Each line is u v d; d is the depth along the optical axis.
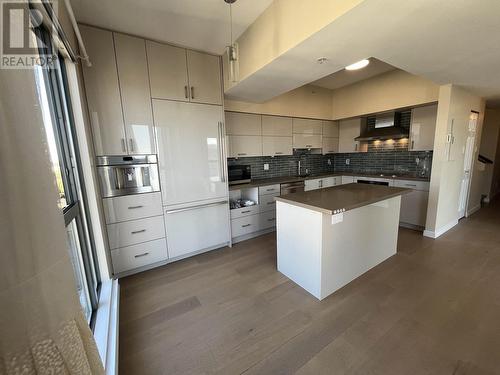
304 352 1.44
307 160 4.90
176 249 2.69
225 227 3.07
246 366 1.36
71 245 1.47
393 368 1.31
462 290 1.99
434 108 3.29
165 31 2.14
